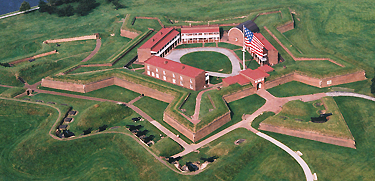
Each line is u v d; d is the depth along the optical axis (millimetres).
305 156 123875
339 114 137750
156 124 145375
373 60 174750
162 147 130500
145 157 127000
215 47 197625
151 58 174875
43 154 133000
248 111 148000
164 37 196125
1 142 143750
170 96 155875
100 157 131875
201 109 143375
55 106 157250
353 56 179500
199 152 129000
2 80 180625
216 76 171125
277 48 188125
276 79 161000
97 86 170375
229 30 199125
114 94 166750
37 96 168000
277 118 138000
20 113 158750
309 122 134000
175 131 140625
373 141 128875
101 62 183375
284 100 152500
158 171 120938
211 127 137500
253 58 184250
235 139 132500
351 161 120938
